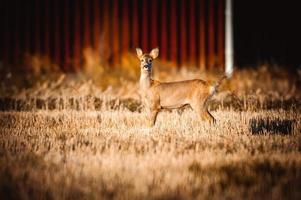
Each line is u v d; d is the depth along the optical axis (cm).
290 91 4200
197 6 5459
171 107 2881
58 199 1803
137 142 2492
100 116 3169
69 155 2258
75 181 1938
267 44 5569
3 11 5506
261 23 5600
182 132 2688
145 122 2988
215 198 1798
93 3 5497
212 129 2720
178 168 2069
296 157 2202
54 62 5466
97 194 1831
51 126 2936
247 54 5500
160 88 2872
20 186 1884
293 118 2983
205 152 2269
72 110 3412
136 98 3862
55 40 5512
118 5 5497
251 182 1948
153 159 2162
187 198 1798
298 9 5694
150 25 5484
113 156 2209
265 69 4838
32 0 5528
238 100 3703
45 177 1977
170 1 5475
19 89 4334
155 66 5022
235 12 5534
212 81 4284
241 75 4694
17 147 2409
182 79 4419
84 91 3909
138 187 1873
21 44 5503
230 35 5262
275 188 1866
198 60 5416
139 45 5481
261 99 3728
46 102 3525
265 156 2214
